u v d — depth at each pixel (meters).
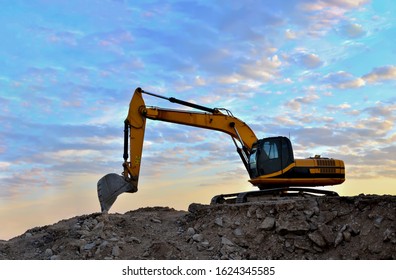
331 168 20.61
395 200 16.27
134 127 20.77
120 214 19.92
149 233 18.11
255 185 20.86
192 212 19.30
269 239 16.61
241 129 22.28
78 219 19.17
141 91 21.17
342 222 16.55
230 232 17.14
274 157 20.41
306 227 16.38
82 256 16.45
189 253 16.38
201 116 21.89
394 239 15.18
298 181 20.31
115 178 19.94
